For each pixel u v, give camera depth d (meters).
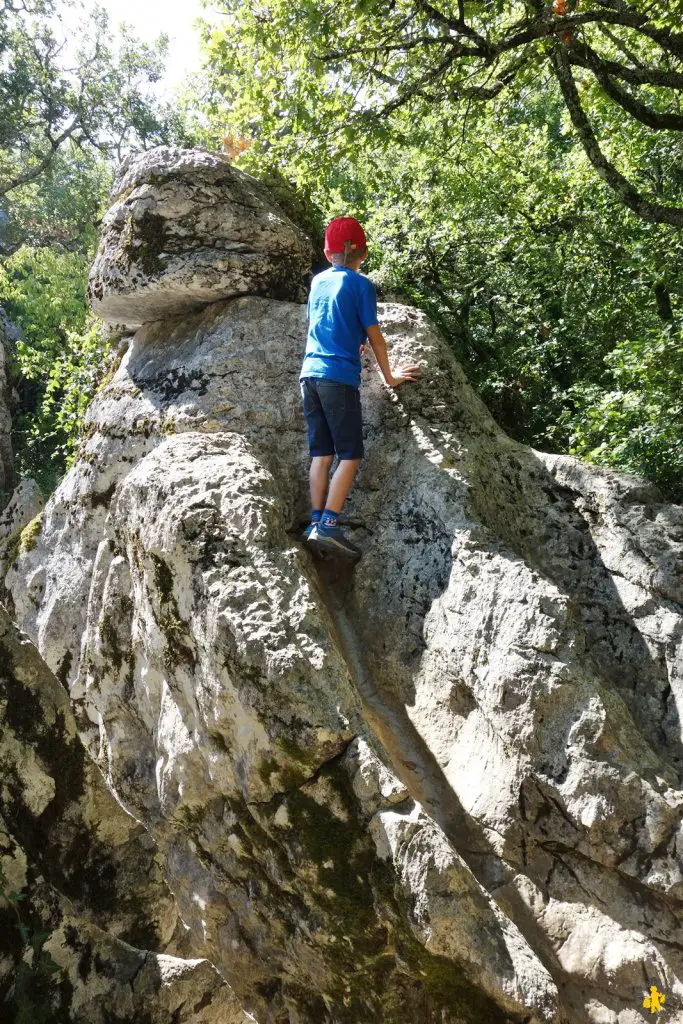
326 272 4.60
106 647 4.48
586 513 4.56
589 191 15.62
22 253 27.28
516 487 4.69
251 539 3.67
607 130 13.94
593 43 11.33
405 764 3.82
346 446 4.34
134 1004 2.95
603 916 3.22
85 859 3.32
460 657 3.75
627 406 9.02
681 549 4.25
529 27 7.68
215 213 5.40
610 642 4.12
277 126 8.34
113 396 5.45
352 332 4.45
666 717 3.87
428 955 3.03
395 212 15.88
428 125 11.23
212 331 5.30
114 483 5.16
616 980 3.10
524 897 3.35
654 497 4.58
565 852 3.35
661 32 7.58
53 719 3.28
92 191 27.97
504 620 3.63
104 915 3.34
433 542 4.16
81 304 26.08
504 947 3.04
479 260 16.70
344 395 4.37
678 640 3.98
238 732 3.45
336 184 15.77
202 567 3.62
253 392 4.96
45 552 5.37
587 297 16.55
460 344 16.55
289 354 5.05
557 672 3.43
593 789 3.27
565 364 17.16
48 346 25.59
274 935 3.47
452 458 4.44
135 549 4.02
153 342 5.68
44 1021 2.81
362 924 3.16
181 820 3.87
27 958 2.85
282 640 3.39
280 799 3.33
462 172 14.76
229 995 3.11
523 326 17.38
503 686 3.50
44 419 23.75
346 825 3.21
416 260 16.27
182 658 3.78
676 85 8.26
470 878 3.13
